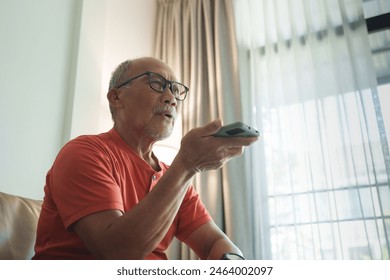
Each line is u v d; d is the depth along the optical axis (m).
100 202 0.69
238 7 2.44
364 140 1.86
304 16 2.23
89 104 1.77
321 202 1.86
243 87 2.22
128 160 0.92
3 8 1.46
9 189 1.37
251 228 1.93
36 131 1.52
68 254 0.75
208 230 1.02
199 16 2.45
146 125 1.00
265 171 2.03
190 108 2.22
